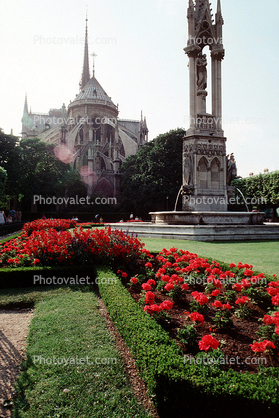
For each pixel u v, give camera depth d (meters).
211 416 3.09
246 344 4.59
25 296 7.96
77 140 96.81
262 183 47.31
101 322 6.19
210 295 6.69
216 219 18.64
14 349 5.18
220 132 20.28
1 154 53.34
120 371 4.42
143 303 6.23
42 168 59.62
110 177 83.00
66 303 7.35
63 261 9.93
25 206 72.62
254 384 3.14
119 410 3.61
